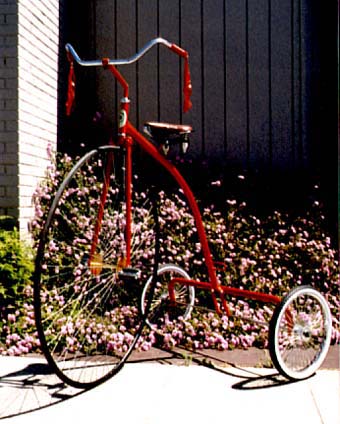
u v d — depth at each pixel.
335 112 5.57
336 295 4.66
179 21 5.84
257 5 5.79
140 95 5.87
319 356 3.31
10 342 3.69
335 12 5.59
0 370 3.21
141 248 4.26
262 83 5.80
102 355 3.57
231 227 4.90
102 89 5.91
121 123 3.08
